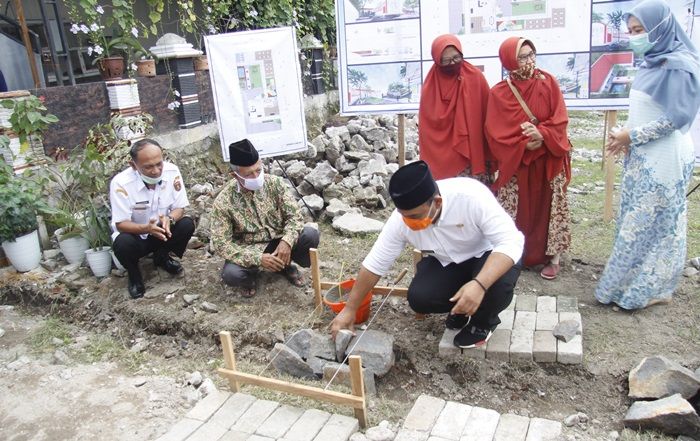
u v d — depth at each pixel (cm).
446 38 400
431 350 346
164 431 290
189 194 578
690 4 428
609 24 451
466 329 336
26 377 344
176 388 327
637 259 359
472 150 407
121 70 554
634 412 285
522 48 381
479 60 485
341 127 706
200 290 422
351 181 595
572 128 994
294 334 348
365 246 491
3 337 396
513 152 390
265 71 518
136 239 410
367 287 315
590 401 310
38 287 436
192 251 484
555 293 400
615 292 370
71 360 368
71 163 482
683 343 337
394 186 274
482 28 478
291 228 401
